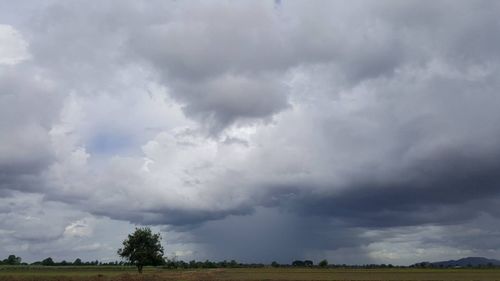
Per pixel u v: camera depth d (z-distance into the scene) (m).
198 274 133.75
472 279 123.62
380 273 176.62
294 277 131.00
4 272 155.50
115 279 95.44
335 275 151.00
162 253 123.00
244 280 105.31
